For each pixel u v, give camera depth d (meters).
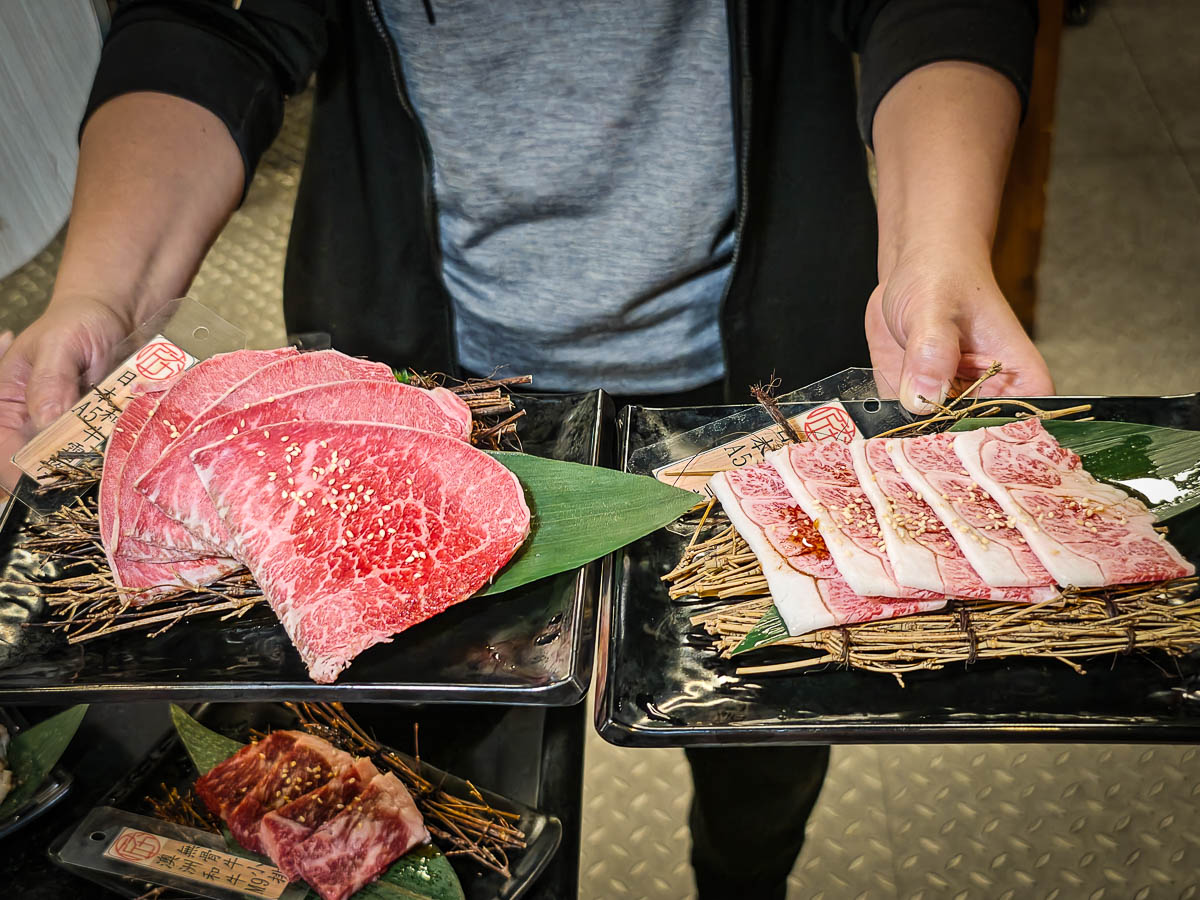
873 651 0.38
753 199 0.53
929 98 0.50
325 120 0.55
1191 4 1.09
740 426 0.47
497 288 0.55
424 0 0.46
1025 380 0.46
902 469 0.42
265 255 0.88
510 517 0.40
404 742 0.42
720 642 0.39
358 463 0.40
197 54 0.51
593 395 0.48
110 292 0.48
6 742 0.40
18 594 0.42
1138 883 0.54
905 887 0.54
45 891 0.38
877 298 0.51
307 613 0.37
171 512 0.39
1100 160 0.96
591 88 0.48
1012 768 0.58
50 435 0.43
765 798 0.49
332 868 0.37
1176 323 0.85
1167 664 0.37
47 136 0.47
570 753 0.42
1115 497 0.40
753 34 0.48
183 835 0.39
